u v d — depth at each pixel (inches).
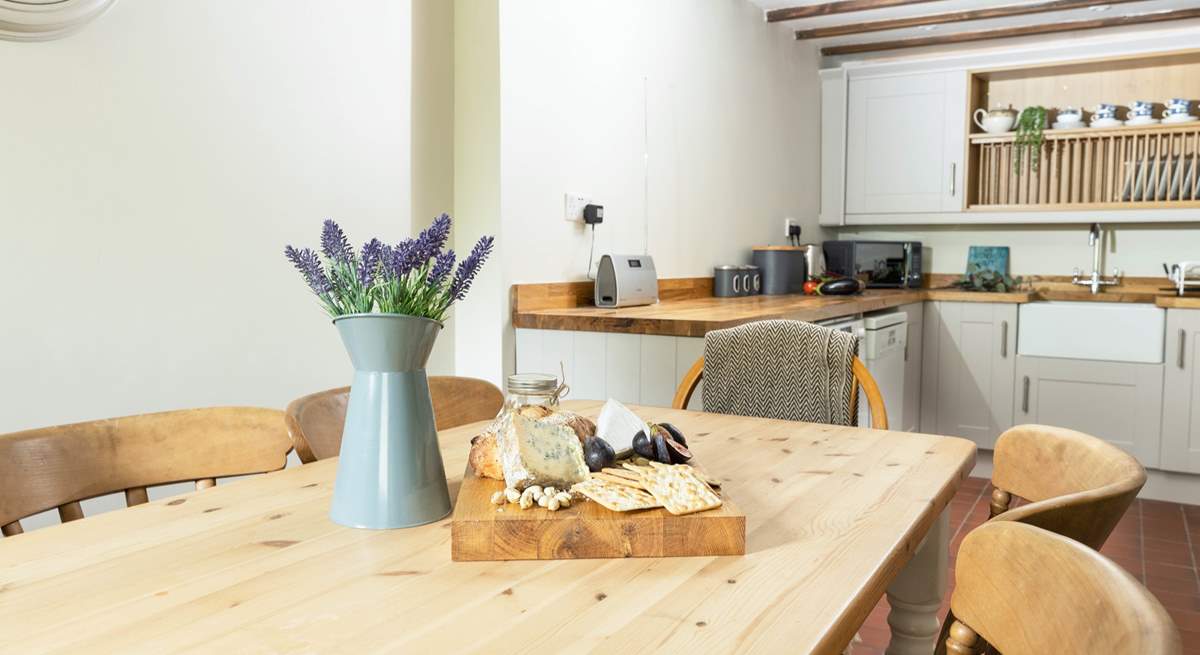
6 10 69.9
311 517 43.5
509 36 118.3
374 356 41.4
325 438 61.7
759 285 174.6
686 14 157.2
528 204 123.1
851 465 54.6
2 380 73.5
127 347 82.4
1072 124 187.3
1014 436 51.4
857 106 206.4
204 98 87.9
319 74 100.4
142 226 83.0
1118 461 43.4
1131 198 183.0
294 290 98.6
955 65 193.2
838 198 210.2
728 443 61.2
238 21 90.9
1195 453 156.0
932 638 60.5
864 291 183.8
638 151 145.7
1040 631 29.1
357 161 106.0
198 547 39.1
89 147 78.4
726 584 34.7
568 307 131.4
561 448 41.8
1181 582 115.2
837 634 31.1
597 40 135.3
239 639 29.6
